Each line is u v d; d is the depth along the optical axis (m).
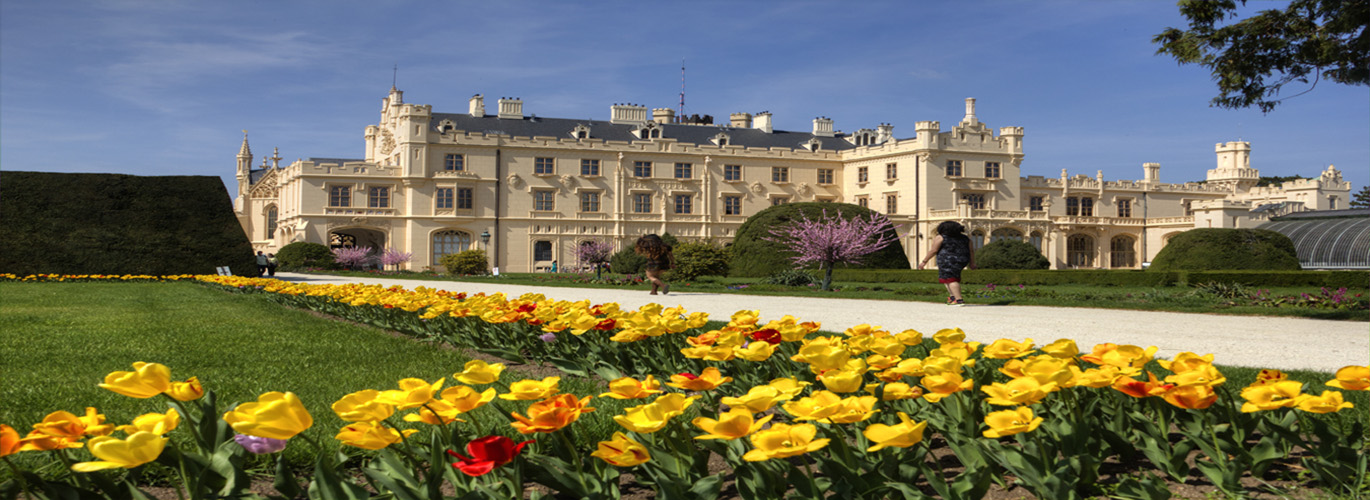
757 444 2.22
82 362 7.43
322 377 6.56
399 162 62.16
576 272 54.59
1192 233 42.91
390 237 60.59
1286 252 41.19
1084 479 3.19
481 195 62.44
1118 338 10.85
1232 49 14.22
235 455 2.72
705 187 67.81
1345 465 3.28
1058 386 3.02
